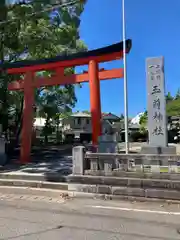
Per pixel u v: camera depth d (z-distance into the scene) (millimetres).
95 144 14266
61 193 8852
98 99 14938
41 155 20453
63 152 23484
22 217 6355
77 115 53938
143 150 11828
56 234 5191
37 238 4961
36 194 9141
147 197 8070
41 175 10203
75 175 9297
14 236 5047
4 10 15719
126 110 13805
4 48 20953
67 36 20984
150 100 12211
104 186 8617
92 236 5113
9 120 32156
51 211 6953
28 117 16312
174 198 7812
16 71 16844
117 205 7641
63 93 35344
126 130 13633
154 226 5762
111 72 14945
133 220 6188
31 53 21344
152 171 8641
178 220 6207
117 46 14500
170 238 5051
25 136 16156
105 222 6020
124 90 14047
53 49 22375
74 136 52250
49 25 19922
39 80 16312
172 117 36188
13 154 21547
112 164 9070
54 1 16719
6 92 26734
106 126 14648
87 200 8250
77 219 6238
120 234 5242
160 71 12133
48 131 40812
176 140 36406
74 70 26500
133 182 8406
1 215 6527
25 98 16516
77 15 19484
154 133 12031
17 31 17672
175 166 8445
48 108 35062
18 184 9938
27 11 16469
